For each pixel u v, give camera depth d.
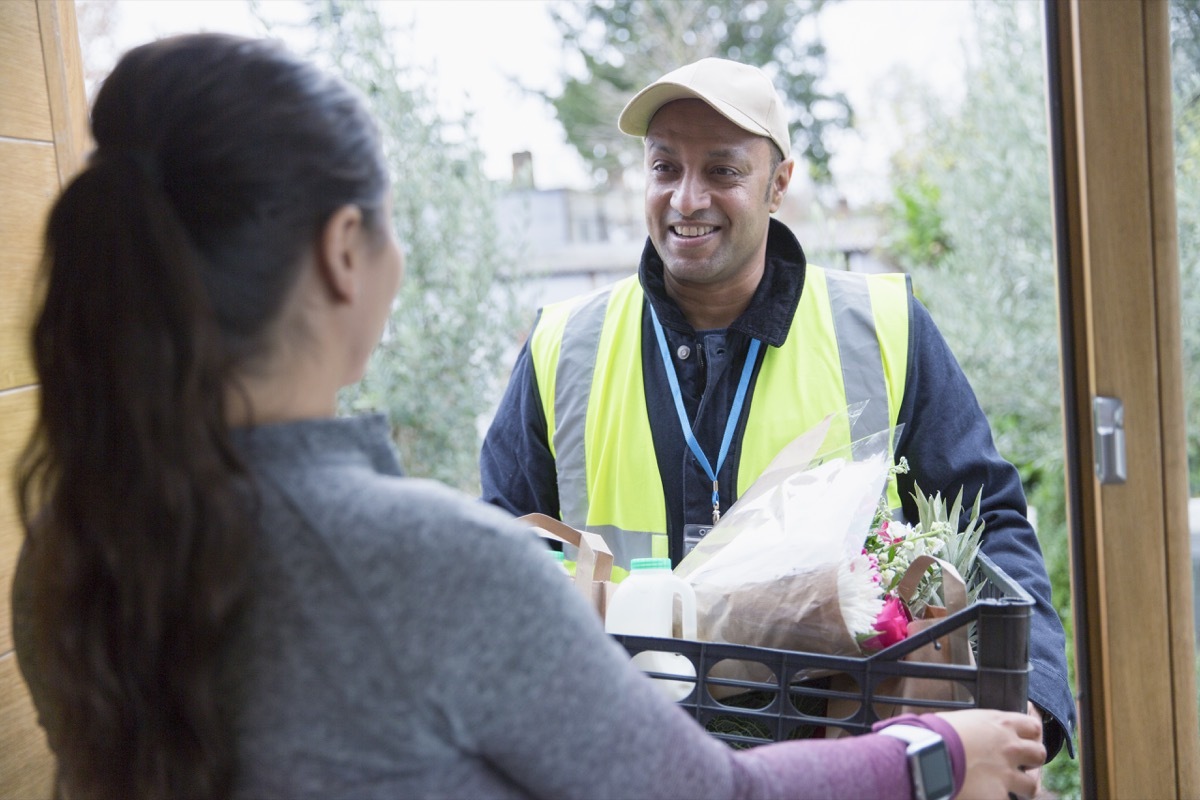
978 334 4.31
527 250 5.01
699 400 1.83
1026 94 4.28
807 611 1.22
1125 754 1.35
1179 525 1.34
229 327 0.80
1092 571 1.37
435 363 4.49
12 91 1.47
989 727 1.01
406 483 0.82
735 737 1.21
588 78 9.99
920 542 1.38
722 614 1.26
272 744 0.78
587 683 0.79
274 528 0.79
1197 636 1.38
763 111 1.76
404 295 4.47
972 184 4.46
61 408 0.80
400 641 0.76
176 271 0.76
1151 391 1.33
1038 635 1.48
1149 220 1.32
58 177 1.55
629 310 1.93
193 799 0.79
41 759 1.49
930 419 1.80
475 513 0.81
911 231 5.59
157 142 0.79
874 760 0.92
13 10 1.47
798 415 1.77
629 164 8.10
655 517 1.80
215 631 0.76
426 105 4.57
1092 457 1.36
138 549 0.76
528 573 0.79
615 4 9.89
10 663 1.43
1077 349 1.37
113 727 0.81
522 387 1.97
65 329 0.79
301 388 0.84
